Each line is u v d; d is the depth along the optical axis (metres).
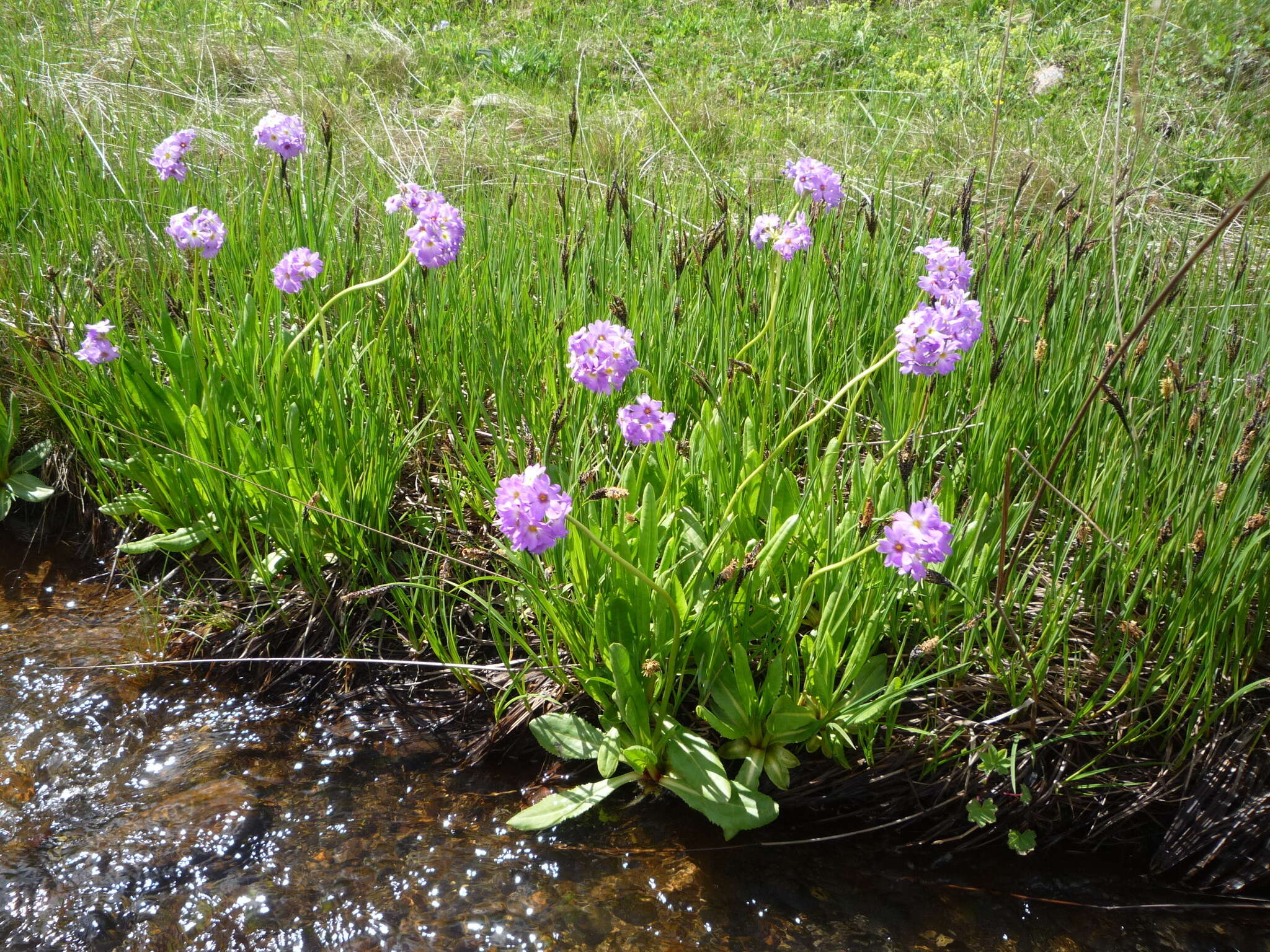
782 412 0.73
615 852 0.55
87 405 0.75
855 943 0.51
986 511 0.57
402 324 0.77
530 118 1.56
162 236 0.94
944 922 0.53
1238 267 0.89
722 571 0.51
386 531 0.70
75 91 1.30
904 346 0.50
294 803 0.57
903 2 2.47
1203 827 0.56
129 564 0.75
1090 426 0.68
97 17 1.76
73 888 0.52
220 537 0.69
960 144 1.47
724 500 0.61
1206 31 1.69
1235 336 0.80
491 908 0.52
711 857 0.55
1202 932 0.53
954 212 0.93
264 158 1.17
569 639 0.57
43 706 0.63
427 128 1.49
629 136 1.45
